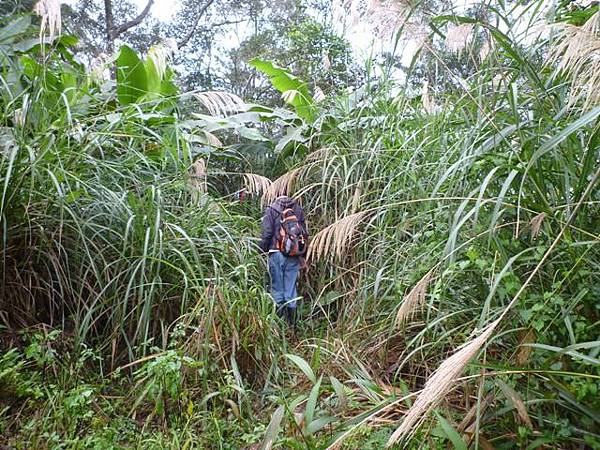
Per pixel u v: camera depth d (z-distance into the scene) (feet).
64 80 16.88
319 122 19.47
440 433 5.94
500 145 8.39
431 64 11.87
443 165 9.39
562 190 7.10
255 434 8.09
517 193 7.36
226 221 14.70
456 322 8.54
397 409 7.54
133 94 19.12
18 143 9.75
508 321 7.21
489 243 6.43
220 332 9.93
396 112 15.33
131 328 10.36
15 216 9.86
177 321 10.59
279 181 16.71
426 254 9.34
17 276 9.91
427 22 8.41
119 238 10.93
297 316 14.60
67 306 10.48
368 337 10.25
